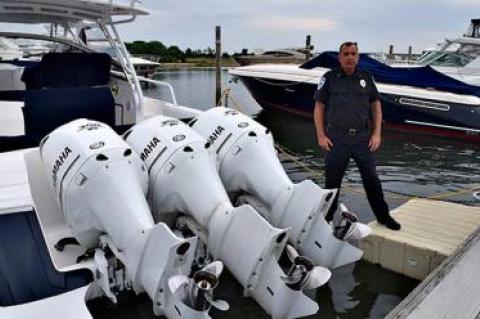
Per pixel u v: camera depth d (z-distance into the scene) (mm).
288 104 11094
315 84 10242
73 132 2633
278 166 3102
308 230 2842
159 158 2771
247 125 3197
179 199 2760
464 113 8695
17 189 2398
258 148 3113
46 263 2297
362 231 2906
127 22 4129
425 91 9047
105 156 2477
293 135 9625
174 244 2123
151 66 20312
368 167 3330
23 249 2254
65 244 2678
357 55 3258
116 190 2445
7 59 6422
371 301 3043
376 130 3391
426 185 6297
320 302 3018
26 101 3240
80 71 3938
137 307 2637
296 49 23375
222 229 2613
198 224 2775
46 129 3350
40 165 2852
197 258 2789
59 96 3357
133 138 2988
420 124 9180
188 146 2760
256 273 2463
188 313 2070
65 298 2146
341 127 3271
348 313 2926
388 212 3482
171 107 4434
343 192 5531
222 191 2764
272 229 2404
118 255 2412
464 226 3543
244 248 2498
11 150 3160
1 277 2178
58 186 2521
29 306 2080
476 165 7410
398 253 3281
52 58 3783
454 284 2461
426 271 3176
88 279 2398
